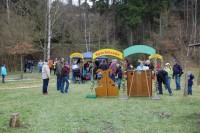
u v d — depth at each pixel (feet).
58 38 230.68
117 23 254.47
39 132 36.47
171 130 36.94
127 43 253.24
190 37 203.41
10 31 155.84
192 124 39.83
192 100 61.16
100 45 236.84
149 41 222.89
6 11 194.49
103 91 67.00
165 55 203.82
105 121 42.06
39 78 128.36
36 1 204.85
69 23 234.17
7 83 105.09
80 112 48.32
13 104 56.70
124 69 87.61
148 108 51.65
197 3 262.88
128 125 39.70
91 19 252.21
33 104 56.44
